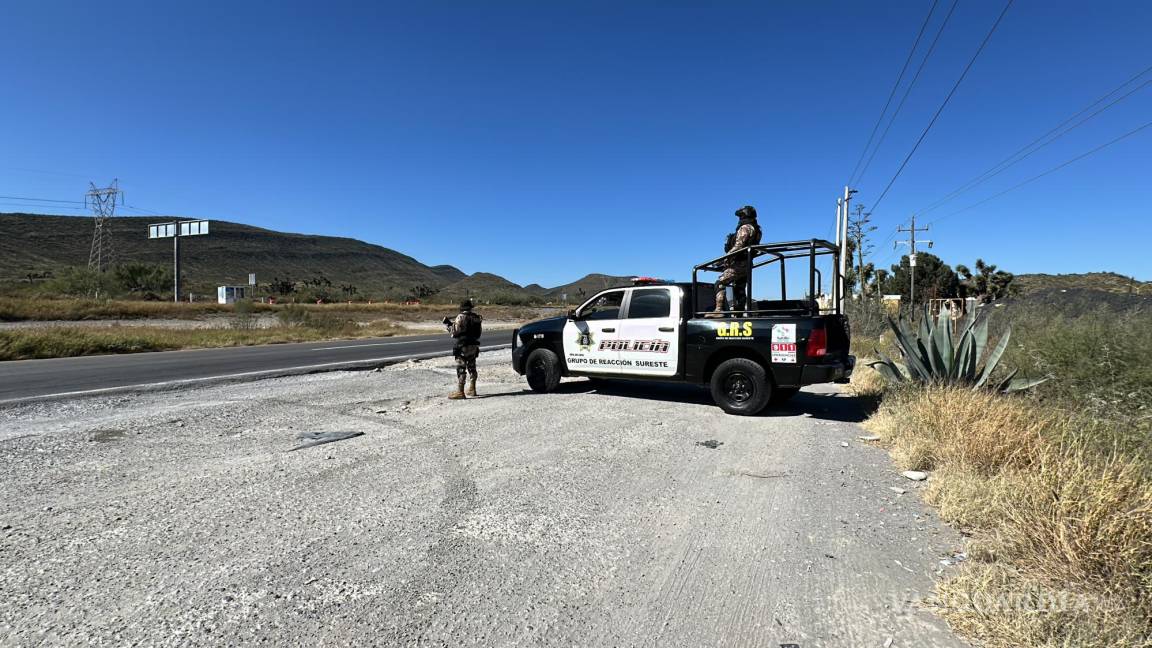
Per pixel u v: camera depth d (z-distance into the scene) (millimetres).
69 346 17719
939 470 4914
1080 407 6359
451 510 4242
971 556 3365
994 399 6023
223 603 2947
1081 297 14500
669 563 3414
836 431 6832
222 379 11273
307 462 5484
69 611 2875
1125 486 3248
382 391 9859
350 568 3328
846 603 2949
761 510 4258
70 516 4102
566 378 11320
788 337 7484
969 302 8250
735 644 2625
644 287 8805
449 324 9102
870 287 41781
